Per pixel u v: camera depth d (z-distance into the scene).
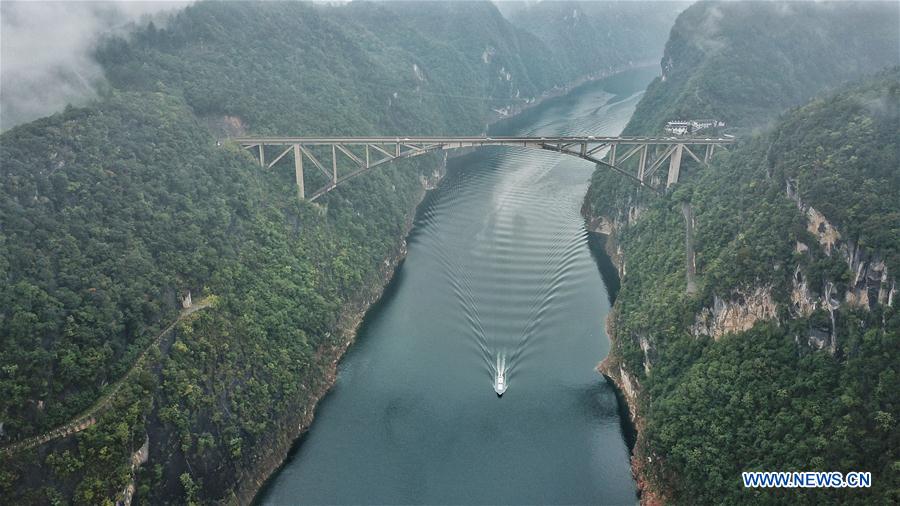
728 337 79.50
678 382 81.50
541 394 92.75
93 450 62.66
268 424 80.69
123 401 66.44
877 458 58.09
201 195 96.81
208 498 70.56
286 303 94.69
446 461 81.88
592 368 98.19
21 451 59.75
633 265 114.38
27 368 62.25
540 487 78.25
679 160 124.56
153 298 76.88
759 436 67.88
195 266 85.19
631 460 82.00
